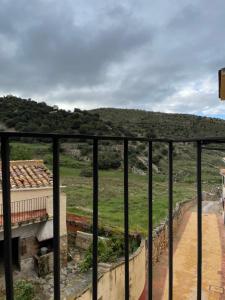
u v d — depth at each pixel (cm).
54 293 174
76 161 4066
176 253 1423
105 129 5125
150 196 232
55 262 173
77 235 1548
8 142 145
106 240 1367
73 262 1372
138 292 1008
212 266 1271
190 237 1670
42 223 1353
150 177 229
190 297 1017
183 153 4166
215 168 3791
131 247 1281
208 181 3503
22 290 1050
